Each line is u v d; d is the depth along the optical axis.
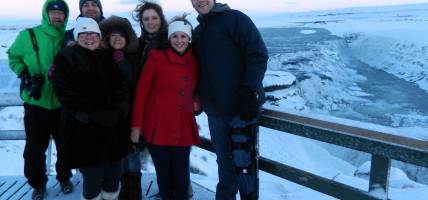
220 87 2.71
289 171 2.75
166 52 2.77
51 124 3.19
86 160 2.73
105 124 2.67
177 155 2.92
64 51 2.61
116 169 2.94
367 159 14.21
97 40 2.68
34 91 3.01
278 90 20.88
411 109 22.36
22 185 3.49
